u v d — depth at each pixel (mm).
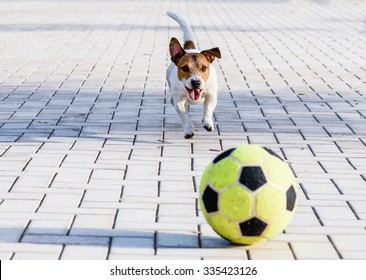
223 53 12812
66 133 7480
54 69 11195
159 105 8805
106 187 5816
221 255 4570
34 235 4840
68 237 4816
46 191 5703
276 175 4473
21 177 6039
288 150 6973
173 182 5969
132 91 9602
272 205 4414
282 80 10406
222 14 19859
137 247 4676
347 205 5516
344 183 6020
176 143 7164
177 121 8047
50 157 6617
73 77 10555
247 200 4387
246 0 24359
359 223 5148
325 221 5172
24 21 17797
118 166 6375
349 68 11406
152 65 11578
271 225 4473
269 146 7102
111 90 9656
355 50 13273
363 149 7043
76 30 16062
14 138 7258
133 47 13547
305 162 6598
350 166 6504
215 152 6871
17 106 8680
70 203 5449
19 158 6566
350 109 8680
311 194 5738
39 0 24141
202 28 16500
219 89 9750
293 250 4664
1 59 12086
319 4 22562
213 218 4508
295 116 8312
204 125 7371
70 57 12352
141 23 17562
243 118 8195
